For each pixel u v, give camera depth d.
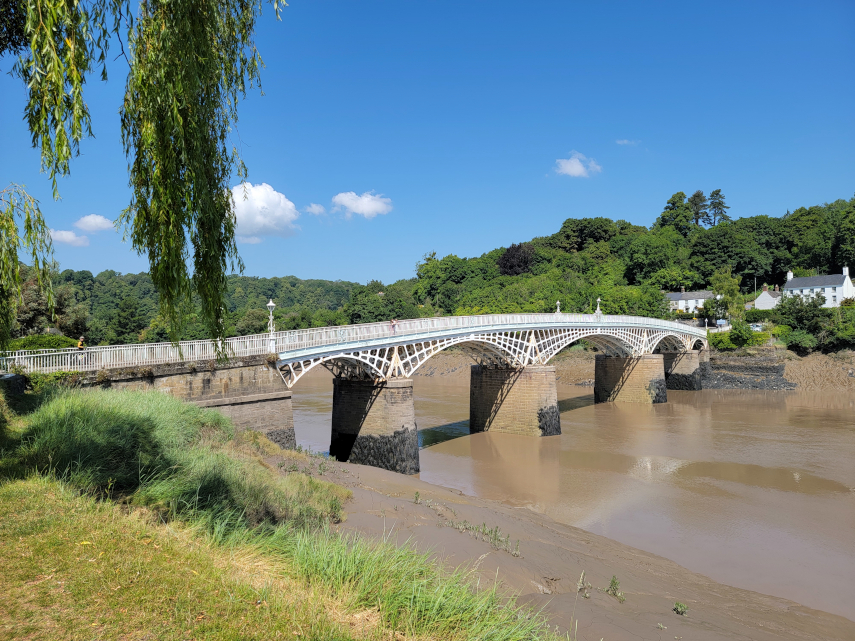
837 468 35.56
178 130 9.29
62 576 7.20
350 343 34.94
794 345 78.00
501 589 12.63
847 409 58.56
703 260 120.12
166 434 16.75
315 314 129.88
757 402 65.62
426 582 9.27
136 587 7.25
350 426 37.84
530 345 49.69
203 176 9.99
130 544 8.49
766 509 27.69
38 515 8.83
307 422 51.78
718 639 12.17
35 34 7.72
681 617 13.50
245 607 7.38
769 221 130.00
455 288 132.62
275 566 9.34
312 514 14.45
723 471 35.16
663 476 34.16
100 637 6.12
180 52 9.35
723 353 80.88
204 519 10.43
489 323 44.84
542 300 110.06
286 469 20.89
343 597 8.57
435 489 25.39
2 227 10.16
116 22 8.83
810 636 14.32
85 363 24.59
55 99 7.79
